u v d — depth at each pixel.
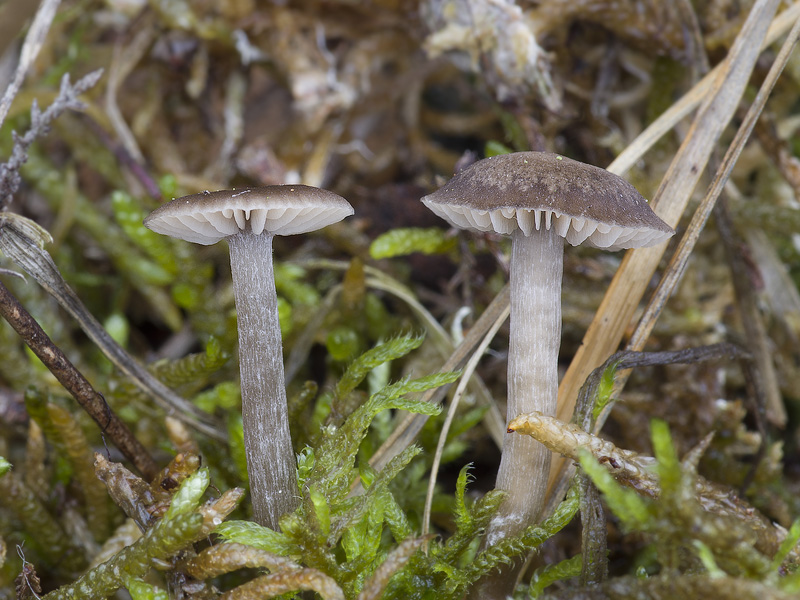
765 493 0.16
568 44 0.17
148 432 0.16
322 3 0.18
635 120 0.18
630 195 0.13
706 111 0.15
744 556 0.12
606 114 0.17
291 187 0.13
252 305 0.13
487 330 0.14
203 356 0.15
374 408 0.13
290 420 0.15
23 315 0.12
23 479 0.15
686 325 0.17
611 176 0.13
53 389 0.16
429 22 0.17
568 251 0.17
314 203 0.13
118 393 0.15
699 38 0.16
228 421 0.14
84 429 0.16
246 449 0.13
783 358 0.17
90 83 0.14
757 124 0.16
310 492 0.12
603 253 0.17
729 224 0.16
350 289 0.17
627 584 0.12
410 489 0.15
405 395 0.14
